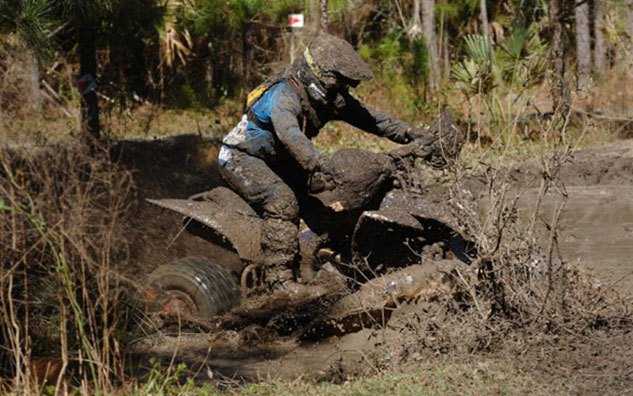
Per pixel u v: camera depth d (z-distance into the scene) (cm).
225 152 937
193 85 2791
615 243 1240
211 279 930
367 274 895
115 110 2461
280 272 894
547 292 766
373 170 868
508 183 914
